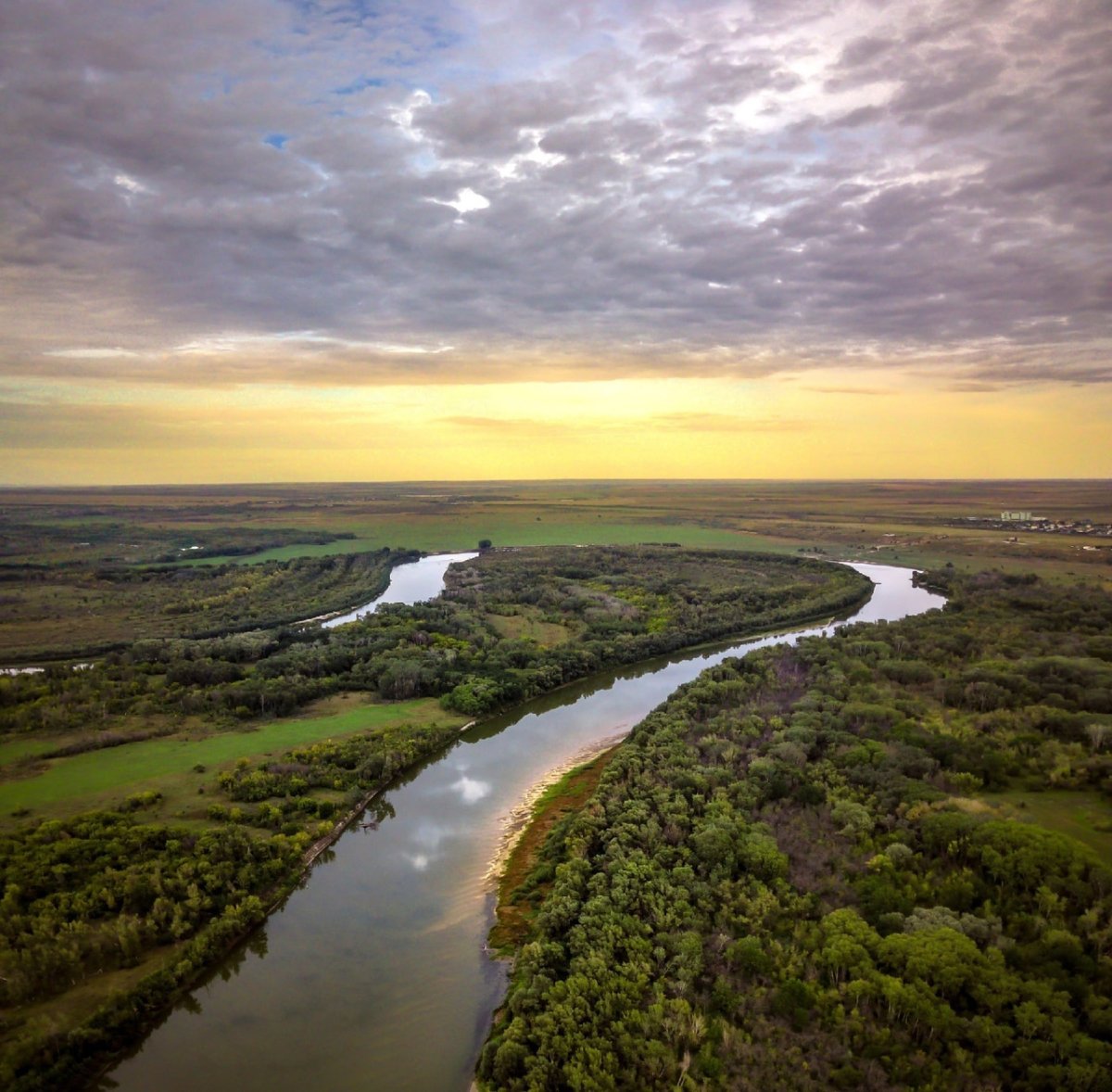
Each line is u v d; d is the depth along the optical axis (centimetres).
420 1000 4744
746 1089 3653
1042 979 4106
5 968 4634
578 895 5353
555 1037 3978
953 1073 3684
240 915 5412
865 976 4259
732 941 4709
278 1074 4212
